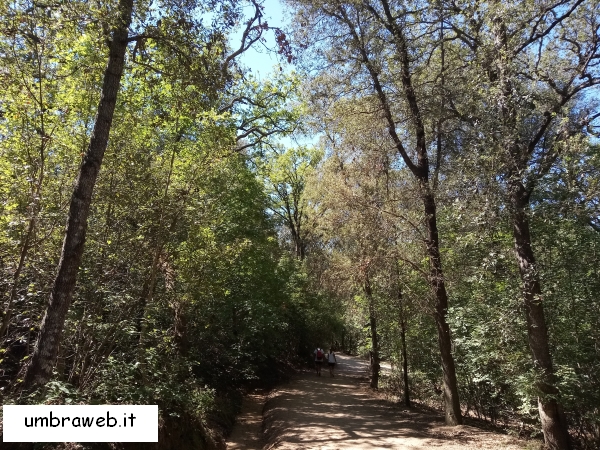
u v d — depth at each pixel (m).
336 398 15.66
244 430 11.91
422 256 12.15
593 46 8.95
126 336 7.46
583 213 8.08
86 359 7.05
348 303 18.14
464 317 10.34
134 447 5.82
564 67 10.01
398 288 12.87
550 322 9.09
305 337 27.45
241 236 15.30
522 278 8.66
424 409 13.86
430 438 9.39
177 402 8.18
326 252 22.17
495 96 8.33
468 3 9.38
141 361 7.11
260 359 17.70
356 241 13.50
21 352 7.71
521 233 8.78
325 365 30.23
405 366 14.28
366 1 11.45
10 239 6.00
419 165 12.26
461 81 10.08
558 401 7.93
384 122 12.50
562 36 9.80
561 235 9.18
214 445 8.96
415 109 11.80
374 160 12.95
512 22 8.81
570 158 8.23
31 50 6.07
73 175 7.29
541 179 8.65
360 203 12.43
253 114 16.64
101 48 6.95
